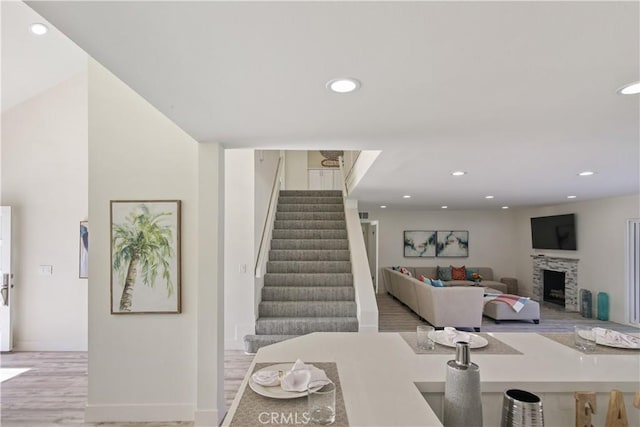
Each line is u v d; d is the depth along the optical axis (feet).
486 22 3.74
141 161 9.95
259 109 6.42
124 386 9.62
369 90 5.57
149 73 4.95
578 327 6.26
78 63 14.85
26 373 12.87
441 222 30.37
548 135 8.11
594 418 4.62
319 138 8.45
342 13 3.57
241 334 14.64
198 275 9.21
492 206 26.55
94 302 9.73
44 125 15.58
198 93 5.66
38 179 15.43
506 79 5.19
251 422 3.72
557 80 5.22
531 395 3.99
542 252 26.86
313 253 18.28
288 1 3.36
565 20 3.70
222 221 9.55
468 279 28.73
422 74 5.01
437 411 4.74
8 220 15.03
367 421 3.74
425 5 3.44
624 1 3.36
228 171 15.11
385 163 11.21
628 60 4.60
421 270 29.50
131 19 3.66
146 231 9.81
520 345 6.19
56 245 15.29
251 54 4.41
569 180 14.38
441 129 7.68
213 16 3.60
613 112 6.61
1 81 14.12
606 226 21.16
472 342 6.15
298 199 22.90
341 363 5.41
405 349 6.07
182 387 9.62
